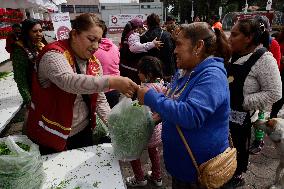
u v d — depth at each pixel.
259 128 2.60
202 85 1.45
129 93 1.67
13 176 1.34
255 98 2.23
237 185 2.81
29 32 3.32
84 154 1.99
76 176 1.73
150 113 2.26
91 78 1.64
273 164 3.40
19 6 5.66
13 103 4.00
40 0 5.76
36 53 3.34
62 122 1.88
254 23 2.18
